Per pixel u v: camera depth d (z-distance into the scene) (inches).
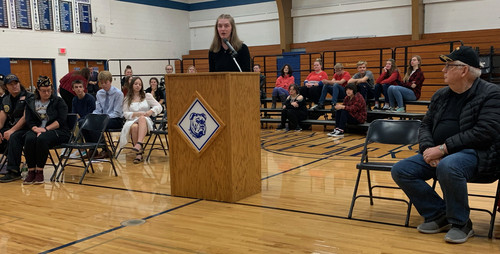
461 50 106.0
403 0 495.5
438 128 112.3
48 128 181.6
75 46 498.0
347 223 120.0
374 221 121.3
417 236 108.8
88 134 202.2
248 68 152.2
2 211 138.5
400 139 128.6
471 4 466.0
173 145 150.3
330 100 351.9
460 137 104.9
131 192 159.2
